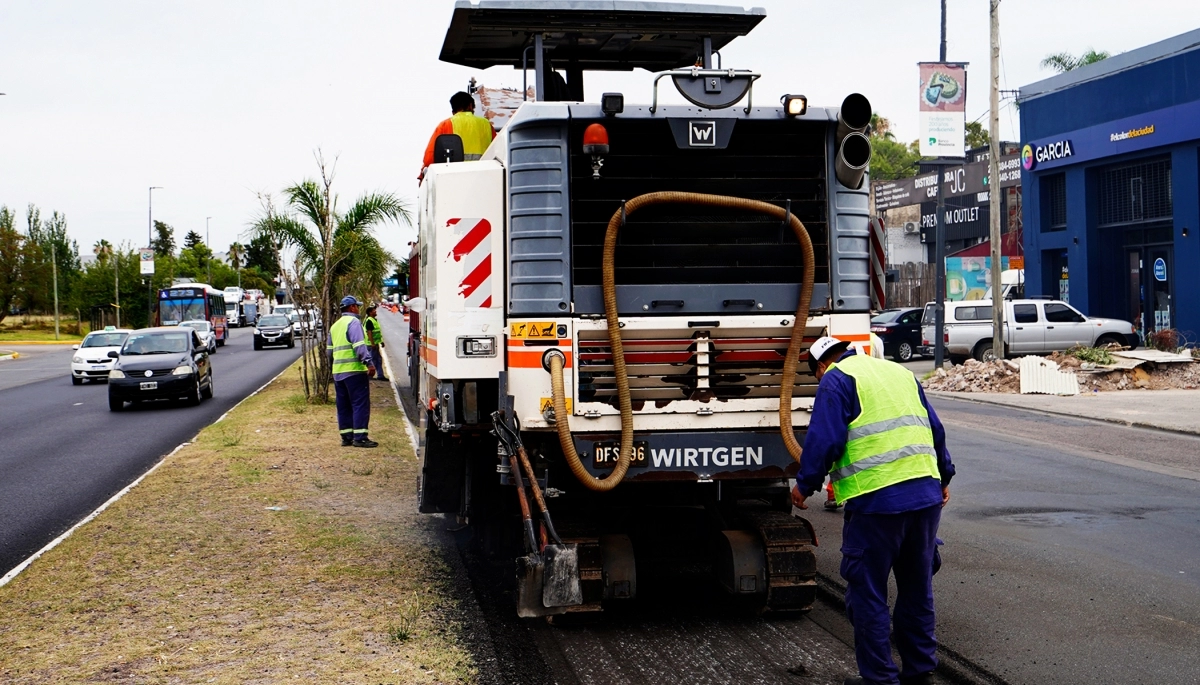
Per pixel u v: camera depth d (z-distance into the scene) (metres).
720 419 6.23
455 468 8.06
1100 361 21.73
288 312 60.84
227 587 7.03
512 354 6.12
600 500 6.69
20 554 8.56
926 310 28.08
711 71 6.17
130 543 8.28
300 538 8.47
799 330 6.21
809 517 9.73
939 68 25.48
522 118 6.07
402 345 41.97
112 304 70.50
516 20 7.76
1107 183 28.39
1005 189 42.09
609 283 6.00
